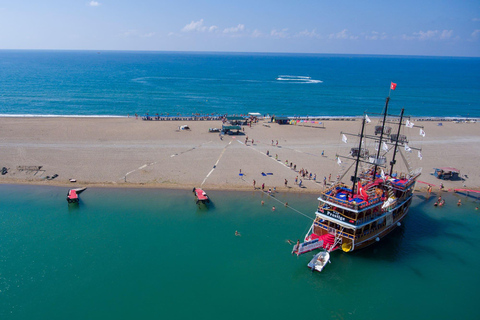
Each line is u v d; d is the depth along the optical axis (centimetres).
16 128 8600
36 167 6200
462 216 5266
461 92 19538
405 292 3644
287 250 4197
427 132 9775
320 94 17850
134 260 3881
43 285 3456
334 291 3612
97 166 6456
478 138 9194
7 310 3134
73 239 4250
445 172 6500
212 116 11362
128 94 15988
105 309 3186
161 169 6425
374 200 4222
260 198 5541
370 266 4041
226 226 4669
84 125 9206
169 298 3350
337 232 4209
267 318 3184
